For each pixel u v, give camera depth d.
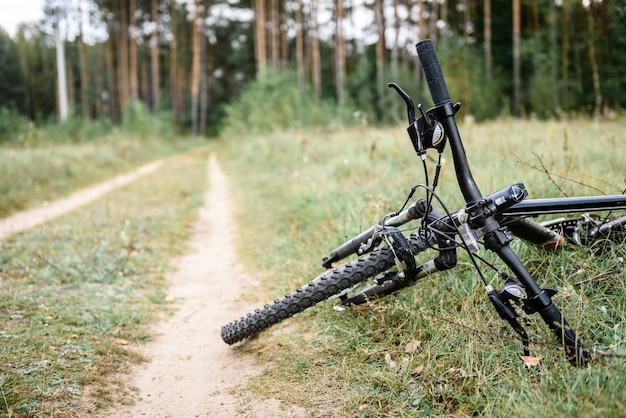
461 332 3.02
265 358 3.39
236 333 3.51
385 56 38.06
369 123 25.56
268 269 5.32
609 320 2.87
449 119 2.73
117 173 16.14
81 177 13.93
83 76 45.34
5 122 21.09
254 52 55.19
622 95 17.17
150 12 47.41
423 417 2.53
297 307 3.25
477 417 2.45
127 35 48.09
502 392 2.50
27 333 3.59
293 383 3.03
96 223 7.60
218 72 60.97
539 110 19.47
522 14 30.88
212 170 17.30
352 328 3.50
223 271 5.67
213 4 47.78
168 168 18.20
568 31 20.22
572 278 3.22
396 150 8.88
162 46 54.97
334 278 3.13
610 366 2.36
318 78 34.56
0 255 5.72
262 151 15.33
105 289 4.81
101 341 3.62
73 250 5.96
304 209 6.92
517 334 2.70
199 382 3.23
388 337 3.28
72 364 3.23
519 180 4.71
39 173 12.70
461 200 4.83
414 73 31.17
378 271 3.04
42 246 6.19
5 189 10.55
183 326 4.17
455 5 34.81
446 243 2.89
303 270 4.80
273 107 22.69
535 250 3.54
